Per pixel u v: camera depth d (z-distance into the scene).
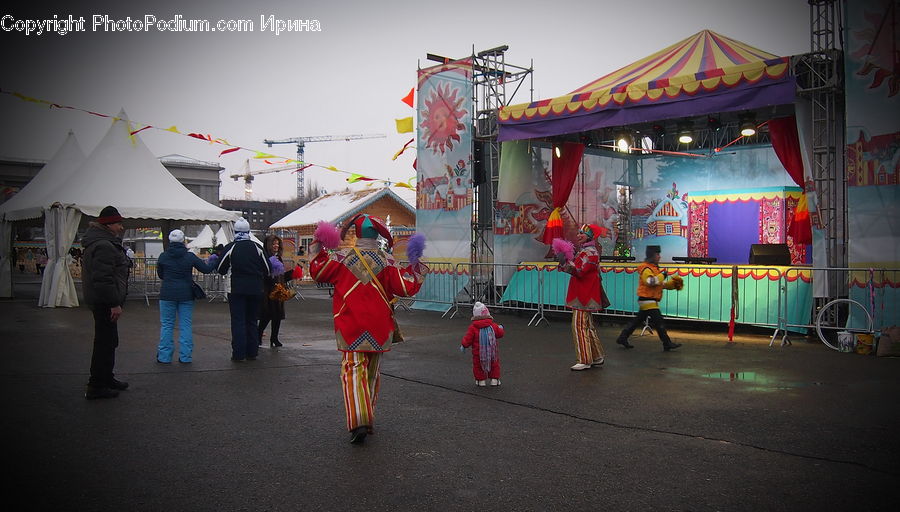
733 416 5.87
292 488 4.09
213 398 6.56
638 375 7.83
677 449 4.91
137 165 18.12
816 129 10.66
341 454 4.79
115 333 6.57
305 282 27.97
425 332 11.83
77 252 35.25
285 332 11.96
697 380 7.51
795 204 16.44
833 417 5.82
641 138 18.06
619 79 13.55
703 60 12.72
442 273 15.63
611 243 18.55
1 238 18.56
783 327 10.65
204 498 3.91
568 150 15.53
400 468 4.48
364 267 5.20
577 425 5.59
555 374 7.89
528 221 15.81
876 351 9.25
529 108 13.73
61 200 16.33
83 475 4.29
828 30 10.46
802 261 16.09
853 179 10.10
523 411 6.08
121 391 6.81
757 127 14.54
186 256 8.49
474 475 4.34
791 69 10.54
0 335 10.83
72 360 8.48
